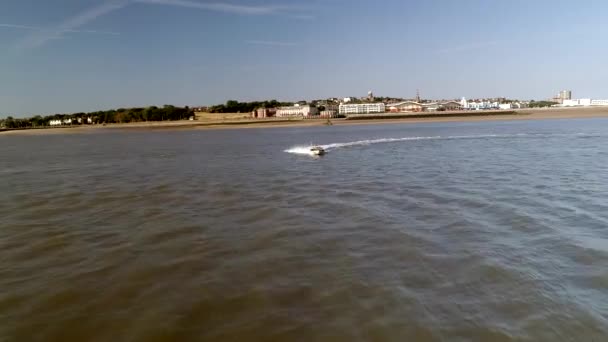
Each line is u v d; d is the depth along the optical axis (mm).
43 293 11203
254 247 14453
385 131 97875
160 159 45781
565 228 15922
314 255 13570
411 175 29875
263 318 9727
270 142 69312
